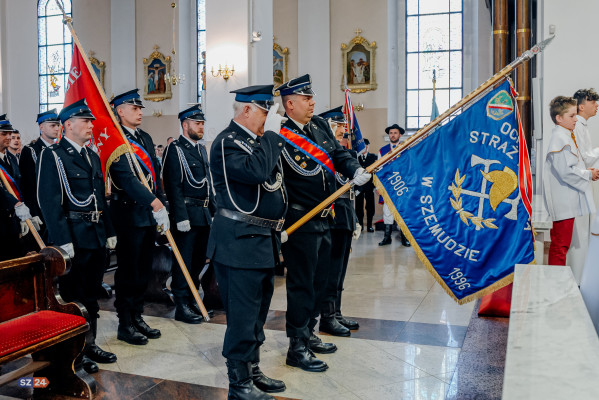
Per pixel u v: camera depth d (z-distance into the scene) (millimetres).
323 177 3822
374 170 3887
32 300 3447
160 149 15055
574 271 5406
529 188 3736
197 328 4809
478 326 4641
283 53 15695
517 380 1209
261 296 3281
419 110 15852
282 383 3404
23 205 4434
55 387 3436
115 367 3875
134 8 17391
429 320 4887
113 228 4234
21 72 16938
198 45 17422
